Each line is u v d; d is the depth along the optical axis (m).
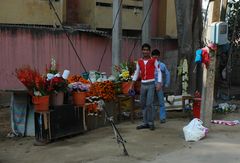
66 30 14.52
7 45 13.41
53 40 14.26
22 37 13.64
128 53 16.39
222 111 12.26
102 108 9.15
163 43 17.78
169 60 16.83
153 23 20.58
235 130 9.52
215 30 8.94
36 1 15.80
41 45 14.02
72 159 7.10
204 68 9.26
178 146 7.89
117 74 11.01
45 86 8.27
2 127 10.16
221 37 8.95
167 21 20.48
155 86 9.61
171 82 16.17
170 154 7.27
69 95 8.95
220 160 6.86
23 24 15.57
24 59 13.72
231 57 17.61
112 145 8.02
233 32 16.66
